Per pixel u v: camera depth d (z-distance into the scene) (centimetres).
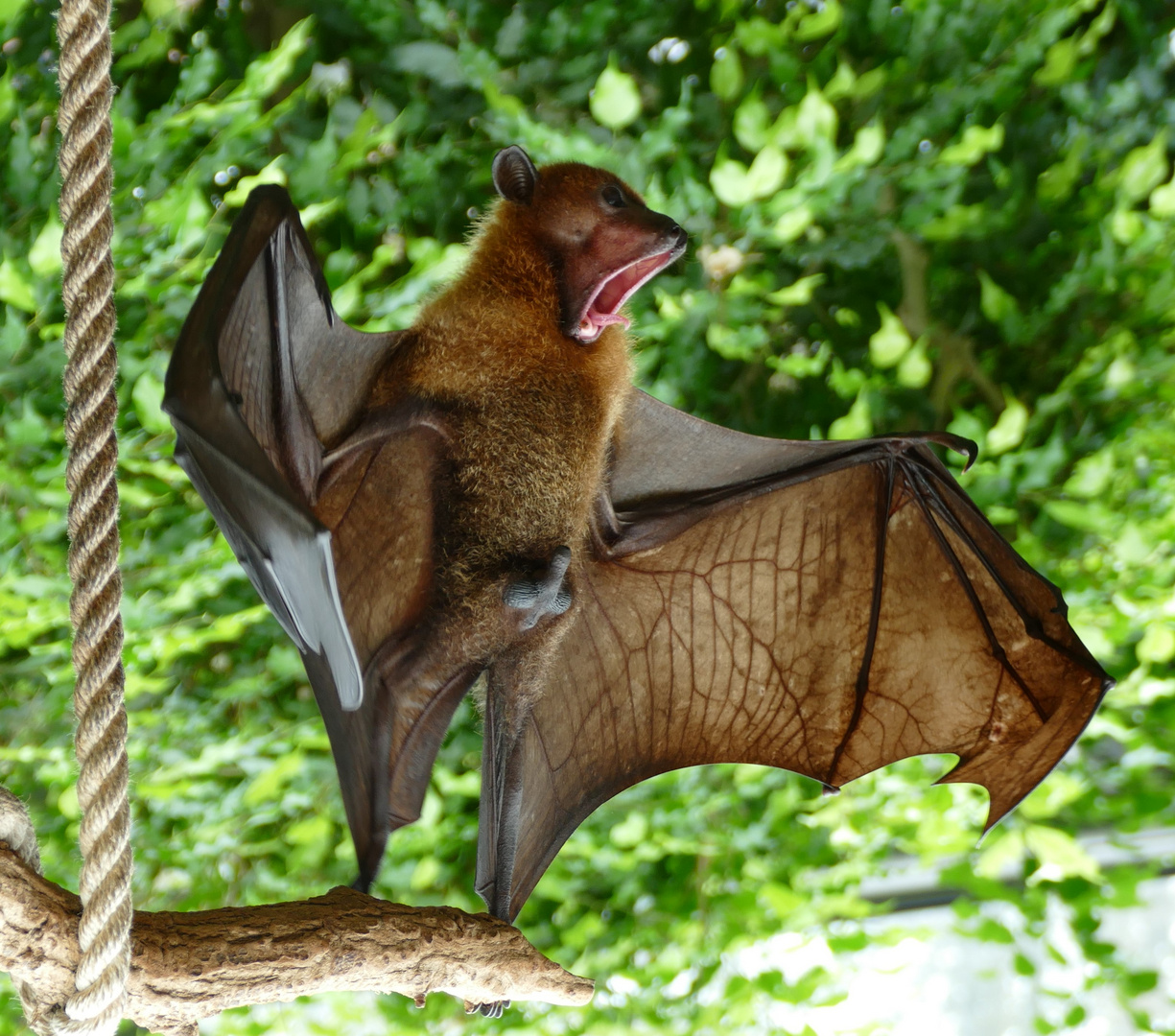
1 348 215
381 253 222
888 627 207
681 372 232
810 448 207
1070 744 202
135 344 219
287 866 229
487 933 191
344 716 192
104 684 182
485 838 198
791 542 206
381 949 188
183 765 224
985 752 205
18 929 181
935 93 233
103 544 182
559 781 201
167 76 232
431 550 197
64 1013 182
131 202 220
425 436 196
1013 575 205
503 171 201
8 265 212
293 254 192
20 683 224
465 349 197
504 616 197
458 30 227
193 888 228
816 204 227
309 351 193
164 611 220
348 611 195
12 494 217
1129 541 229
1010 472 230
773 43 229
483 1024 232
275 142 232
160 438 219
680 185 228
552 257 200
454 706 197
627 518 204
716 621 205
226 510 183
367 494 195
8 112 216
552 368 198
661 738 205
